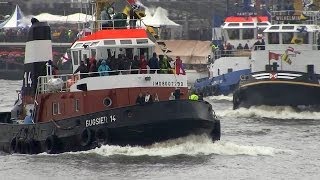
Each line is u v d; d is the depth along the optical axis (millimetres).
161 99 132375
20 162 127062
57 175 117438
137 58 135375
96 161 124812
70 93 133875
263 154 133375
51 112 137250
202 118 129000
